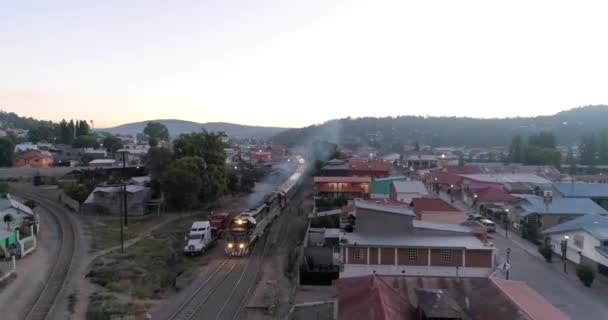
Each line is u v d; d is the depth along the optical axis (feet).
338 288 79.15
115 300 95.91
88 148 378.32
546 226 162.09
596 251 117.80
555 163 366.63
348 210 161.48
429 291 69.92
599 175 316.19
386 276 82.07
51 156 312.09
